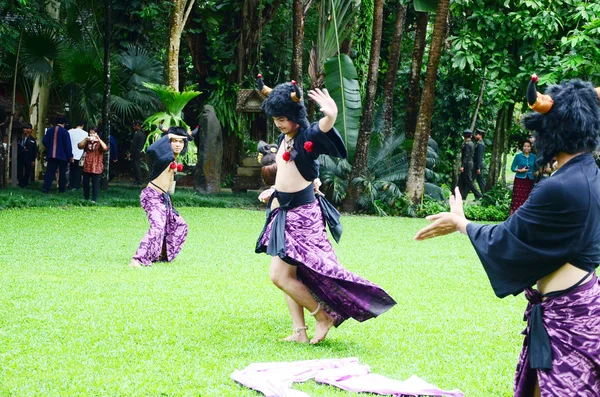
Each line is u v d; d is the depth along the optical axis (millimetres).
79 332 5566
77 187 19859
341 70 16734
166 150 9188
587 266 3264
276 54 23375
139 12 20344
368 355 5297
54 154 18000
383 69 24156
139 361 4859
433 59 17188
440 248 11742
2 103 19266
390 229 14273
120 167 25891
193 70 24609
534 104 3314
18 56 19203
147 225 13531
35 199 16328
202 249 10703
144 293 7164
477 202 19875
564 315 3246
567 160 3357
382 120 19453
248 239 12023
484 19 17453
